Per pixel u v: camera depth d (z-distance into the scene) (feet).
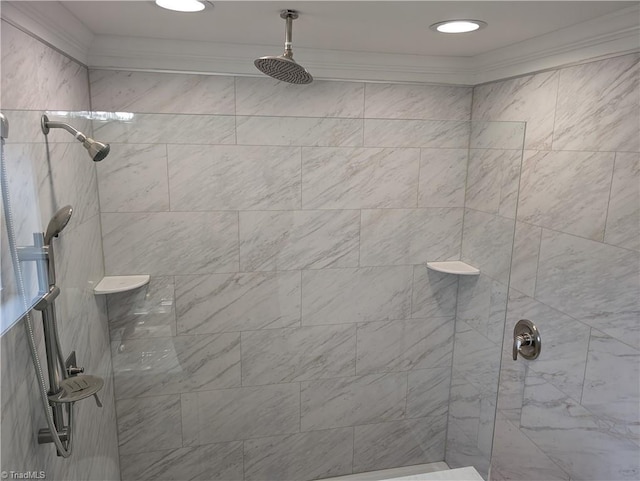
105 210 5.12
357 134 5.77
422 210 6.17
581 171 4.55
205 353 5.92
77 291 4.37
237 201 5.57
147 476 6.07
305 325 6.16
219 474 6.32
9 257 2.95
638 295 3.94
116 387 5.69
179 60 5.23
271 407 6.30
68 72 4.46
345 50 5.49
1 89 2.98
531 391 5.54
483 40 4.96
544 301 5.21
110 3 3.75
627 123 3.99
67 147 4.09
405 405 6.73
